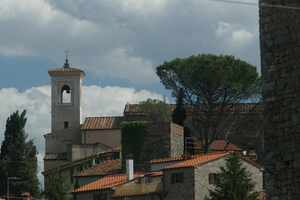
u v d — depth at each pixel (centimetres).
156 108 18762
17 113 17538
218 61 15800
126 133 14688
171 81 16100
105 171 14288
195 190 10712
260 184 10619
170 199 11131
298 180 3212
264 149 3384
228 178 9438
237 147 15762
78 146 18425
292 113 3253
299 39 3225
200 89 16012
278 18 3319
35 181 16850
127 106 19062
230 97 16062
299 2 3234
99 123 19750
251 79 16000
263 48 3388
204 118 16075
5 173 16888
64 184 14250
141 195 11519
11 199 15200
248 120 16100
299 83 3225
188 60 15912
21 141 17238
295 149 3234
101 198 11975
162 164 12606
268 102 3362
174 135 14538
